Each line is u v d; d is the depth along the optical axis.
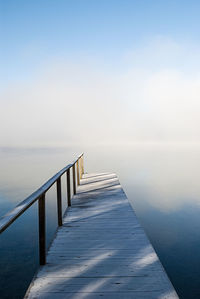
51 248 2.49
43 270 2.03
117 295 1.68
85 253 2.36
